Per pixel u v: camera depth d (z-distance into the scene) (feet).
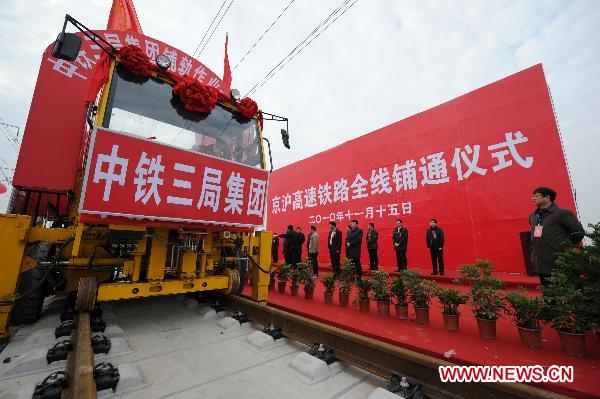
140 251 10.44
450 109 27.99
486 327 8.61
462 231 25.36
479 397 5.72
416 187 29.58
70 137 11.39
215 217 11.07
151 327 10.81
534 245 10.30
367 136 35.73
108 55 10.26
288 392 6.37
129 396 6.00
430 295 10.30
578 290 7.23
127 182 9.19
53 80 11.41
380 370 7.29
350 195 36.55
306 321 9.36
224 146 12.71
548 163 21.38
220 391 6.32
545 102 22.12
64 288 11.89
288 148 14.98
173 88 11.49
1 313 8.60
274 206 49.19
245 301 12.41
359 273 23.50
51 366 7.05
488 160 24.57
